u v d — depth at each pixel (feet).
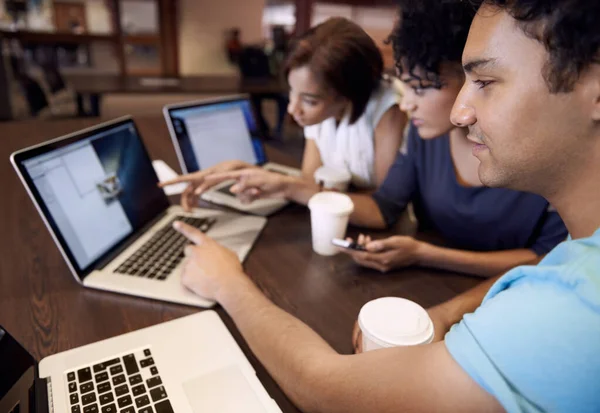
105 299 2.71
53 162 2.80
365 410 1.59
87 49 21.47
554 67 1.25
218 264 2.74
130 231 3.39
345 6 20.10
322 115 4.41
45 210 2.63
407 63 3.17
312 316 2.67
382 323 1.97
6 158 5.23
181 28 21.11
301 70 4.10
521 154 1.44
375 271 3.24
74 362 2.11
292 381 1.92
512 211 3.60
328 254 3.42
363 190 4.98
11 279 2.87
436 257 3.25
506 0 1.32
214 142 4.88
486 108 1.47
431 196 4.04
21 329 2.40
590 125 1.31
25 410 1.76
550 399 1.23
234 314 2.44
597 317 1.17
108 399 1.91
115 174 3.38
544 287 1.30
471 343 1.36
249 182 3.95
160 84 13.20
